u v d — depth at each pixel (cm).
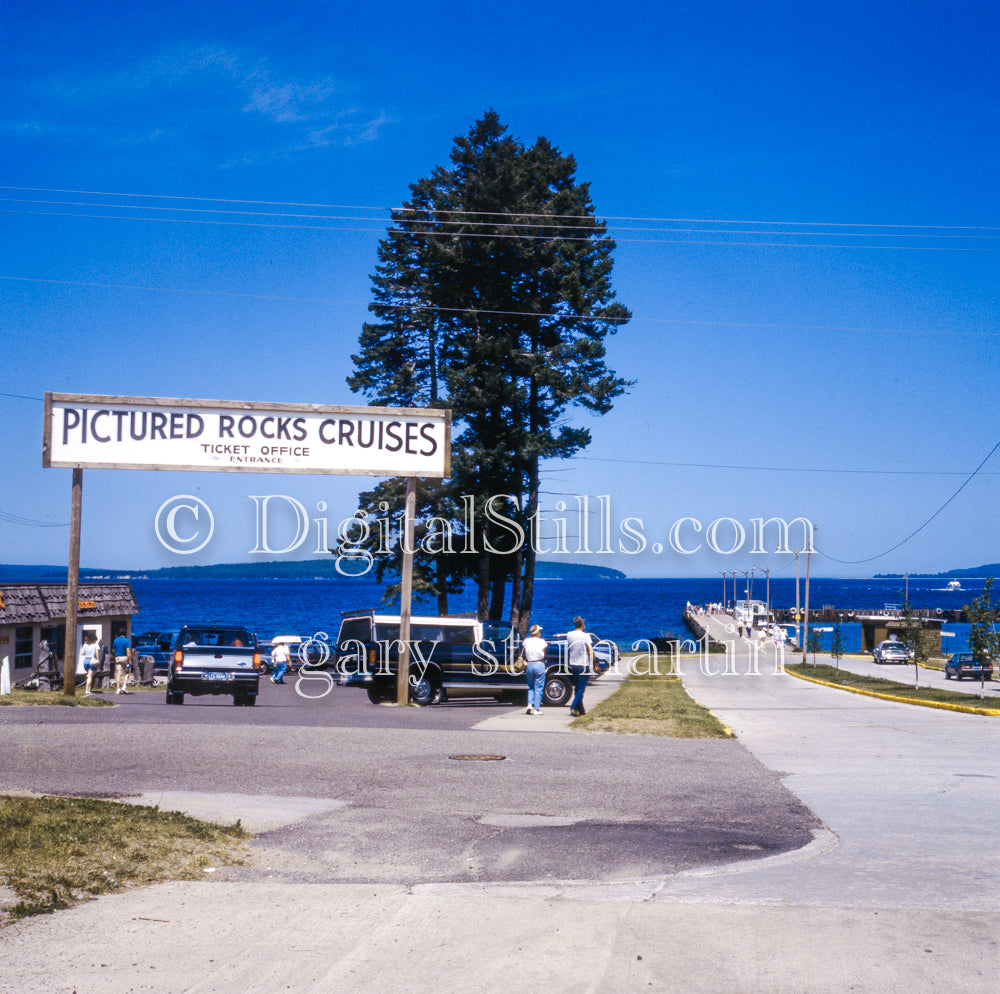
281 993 491
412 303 4675
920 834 914
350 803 1006
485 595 4259
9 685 2573
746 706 2822
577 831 904
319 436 2120
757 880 730
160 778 1105
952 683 4628
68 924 588
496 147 4594
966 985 504
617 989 497
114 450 2056
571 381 4294
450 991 495
